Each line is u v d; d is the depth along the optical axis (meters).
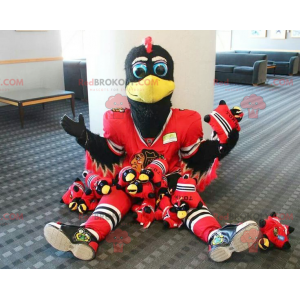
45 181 2.52
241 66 7.71
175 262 1.63
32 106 5.19
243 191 2.34
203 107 2.53
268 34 9.48
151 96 1.82
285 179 2.54
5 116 4.57
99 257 1.66
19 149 3.23
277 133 3.72
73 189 2.12
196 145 2.03
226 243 1.55
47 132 3.82
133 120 2.03
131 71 1.88
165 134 2.02
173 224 1.88
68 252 1.71
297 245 1.74
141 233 1.86
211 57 2.47
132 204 2.02
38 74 5.48
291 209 2.10
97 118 2.65
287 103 5.25
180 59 2.30
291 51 9.24
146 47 1.85
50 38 5.52
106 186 1.86
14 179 2.55
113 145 2.09
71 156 3.04
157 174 1.91
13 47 5.08
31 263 1.62
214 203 2.18
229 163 2.86
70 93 4.45
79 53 6.92
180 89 2.36
